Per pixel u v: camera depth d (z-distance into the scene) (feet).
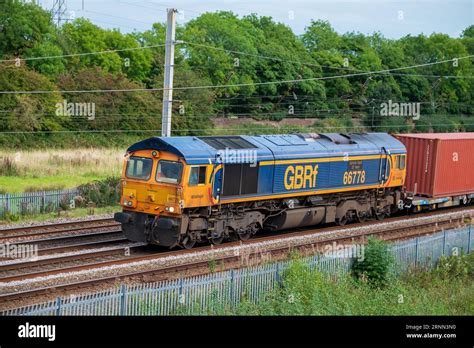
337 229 101.96
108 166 149.89
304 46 251.60
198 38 209.67
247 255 75.15
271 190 90.43
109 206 115.75
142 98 186.39
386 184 112.88
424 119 232.94
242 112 208.74
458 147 126.72
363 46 246.06
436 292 78.07
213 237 83.51
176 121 180.55
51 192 112.68
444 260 88.43
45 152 156.87
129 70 205.67
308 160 95.86
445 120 238.27
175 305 59.98
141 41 220.64
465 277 85.66
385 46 253.03
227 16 251.39
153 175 80.53
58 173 141.49
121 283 65.98
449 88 255.50
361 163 106.63
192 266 73.41
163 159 80.28
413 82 240.32
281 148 92.53
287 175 92.53
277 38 246.68
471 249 100.12
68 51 197.47
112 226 95.55
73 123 177.68
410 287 77.71
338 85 226.99
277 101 216.54
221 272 67.82
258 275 67.10
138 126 184.85
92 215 105.09
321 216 100.73
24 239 84.89
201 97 189.37
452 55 262.88
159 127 188.24
